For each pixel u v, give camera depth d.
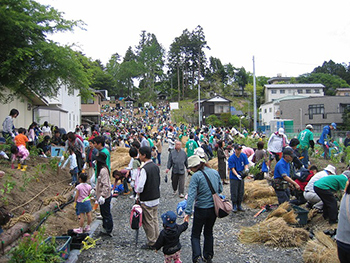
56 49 8.85
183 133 32.75
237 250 5.15
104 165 5.80
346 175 5.71
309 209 6.83
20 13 8.30
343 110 37.38
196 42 77.69
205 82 81.38
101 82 82.44
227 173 11.70
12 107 14.99
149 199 5.25
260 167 10.16
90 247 5.35
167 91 90.81
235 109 67.44
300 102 39.66
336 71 77.38
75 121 26.78
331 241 4.72
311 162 11.99
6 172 7.55
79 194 5.69
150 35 90.25
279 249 5.12
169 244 4.18
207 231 4.61
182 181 9.08
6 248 4.65
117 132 30.39
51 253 4.37
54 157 10.37
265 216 7.00
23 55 8.46
